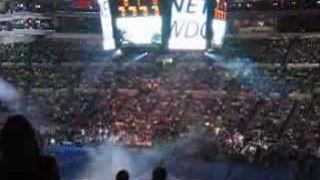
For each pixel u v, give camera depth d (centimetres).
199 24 4412
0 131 354
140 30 4425
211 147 4206
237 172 3469
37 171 343
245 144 4600
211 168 3619
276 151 4097
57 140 4859
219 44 4622
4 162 343
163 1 4344
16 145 344
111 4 4409
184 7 4359
